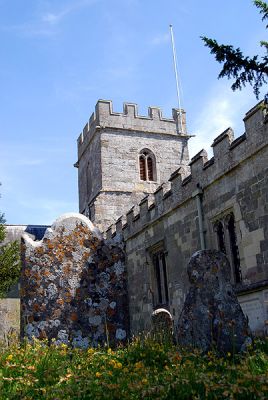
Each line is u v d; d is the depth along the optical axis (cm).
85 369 666
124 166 2942
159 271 1817
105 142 2953
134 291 1970
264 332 1128
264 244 1203
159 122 3112
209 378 533
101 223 2750
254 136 1253
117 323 944
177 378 543
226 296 734
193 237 1534
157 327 1030
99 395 527
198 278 736
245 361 605
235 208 1328
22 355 732
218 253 761
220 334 699
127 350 765
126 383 559
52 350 781
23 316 901
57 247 951
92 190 3059
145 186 2944
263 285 1152
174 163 3081
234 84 677
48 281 925
